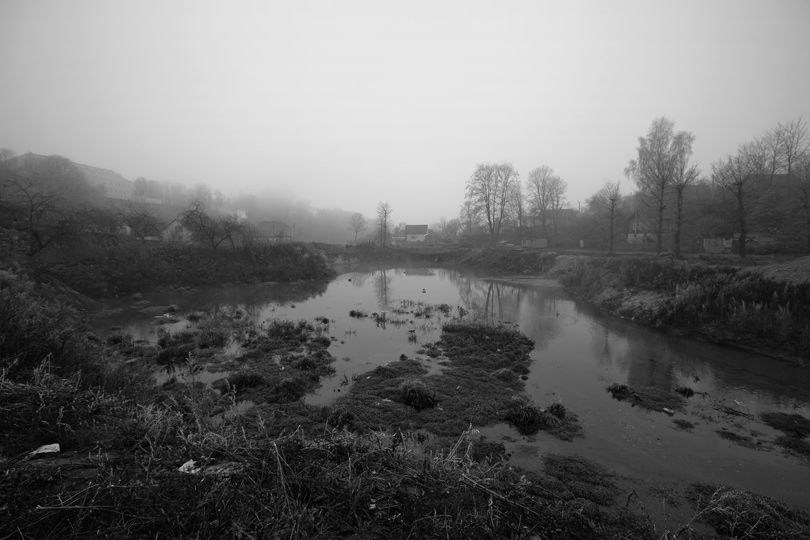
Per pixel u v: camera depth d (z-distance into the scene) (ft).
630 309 70.79
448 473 16.10
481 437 28.02
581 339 56.18
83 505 11.40
